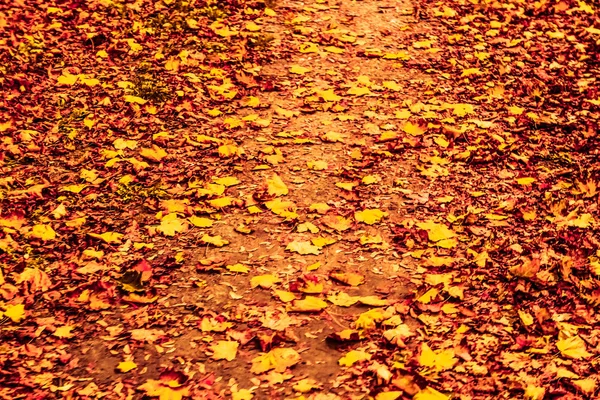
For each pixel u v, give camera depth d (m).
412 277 4.19
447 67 6.90
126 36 7.15
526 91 6.43
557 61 7.05
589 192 4.98
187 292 4.07
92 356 3.61
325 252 4.43
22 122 5.67
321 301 3.96
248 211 4.80
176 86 6.33
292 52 7.12
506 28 7.72
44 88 6.16
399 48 7.29
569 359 3.55
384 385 3.38
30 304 3.91
